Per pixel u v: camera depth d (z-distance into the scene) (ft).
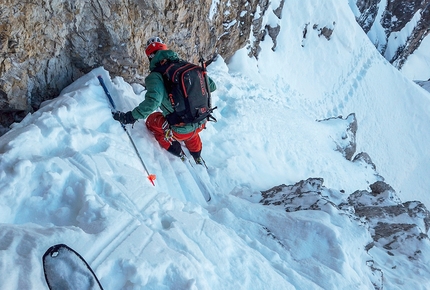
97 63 14.42
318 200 12.20
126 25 14.15
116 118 12.07
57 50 12.57
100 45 14.07
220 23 24.59
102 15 13.14
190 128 12.81
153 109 11.64
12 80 11.34
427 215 15.39
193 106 11.96
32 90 12.30
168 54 11.99
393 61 72.79
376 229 14.24
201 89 12.08
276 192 14.29
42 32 11.64
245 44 29.22
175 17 17.79
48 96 13.03
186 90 11.71
